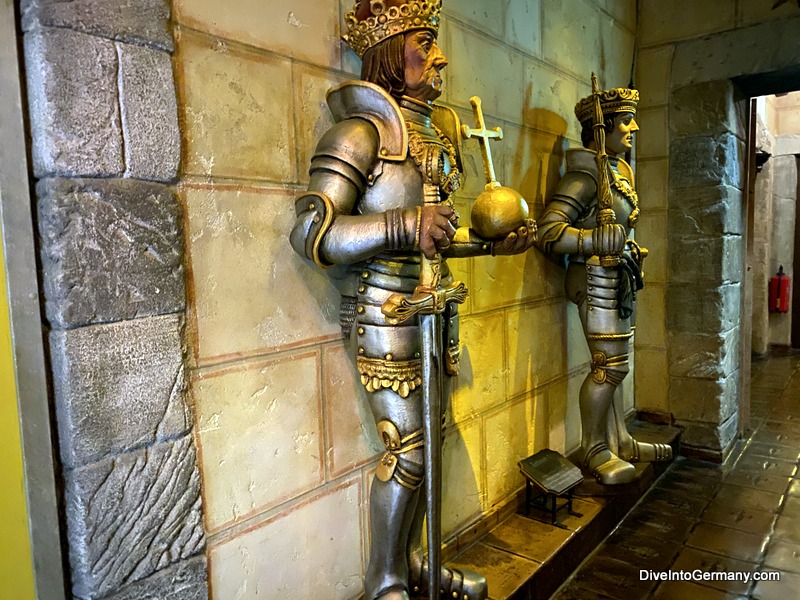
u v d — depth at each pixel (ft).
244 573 4.56
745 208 11.57
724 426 10.83
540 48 8.15
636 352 11.40
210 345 4.26
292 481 4.90
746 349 12.15
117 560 3.67
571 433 9.29
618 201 7.93
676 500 9.15
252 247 4.52
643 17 10.90
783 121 22.12
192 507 4.06
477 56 6.93
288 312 4.81
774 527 8.22
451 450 6.75
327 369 5.16
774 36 9.62
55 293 3.35
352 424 5.42
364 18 4.71
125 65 3.57
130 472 3.70
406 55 4.60
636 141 11.10
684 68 10.52
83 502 3.48
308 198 4.32
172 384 3.91
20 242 3.39
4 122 3.33
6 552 3.88
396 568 4.99
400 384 4.69
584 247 7.34
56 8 3.26
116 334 3.60
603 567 7.28
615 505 8.26
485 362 7.30
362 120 4.55
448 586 5.55
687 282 10.75
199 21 4.10
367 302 4.73
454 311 5.28
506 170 7.56
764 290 21.09
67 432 3.43
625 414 11.12
